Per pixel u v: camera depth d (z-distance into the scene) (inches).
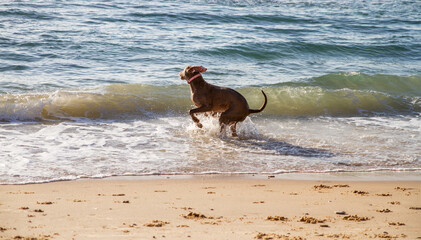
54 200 229.8
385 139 411.8
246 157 349.4
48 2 1098.1
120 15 1018.7
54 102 485.7
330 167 329.4
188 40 847.7
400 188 275.9
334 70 745.6
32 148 350.6
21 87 545.0
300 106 535.8
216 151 363.9
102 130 417.7
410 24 1170.6
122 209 212.7
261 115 502.6
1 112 451.5
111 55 727.7
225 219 197.6
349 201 238.4
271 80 650.2
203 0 1315.2
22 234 168.2
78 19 952.9
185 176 298.0
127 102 506.3
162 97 530.9
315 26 1079.6
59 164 313.1
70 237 164.7
